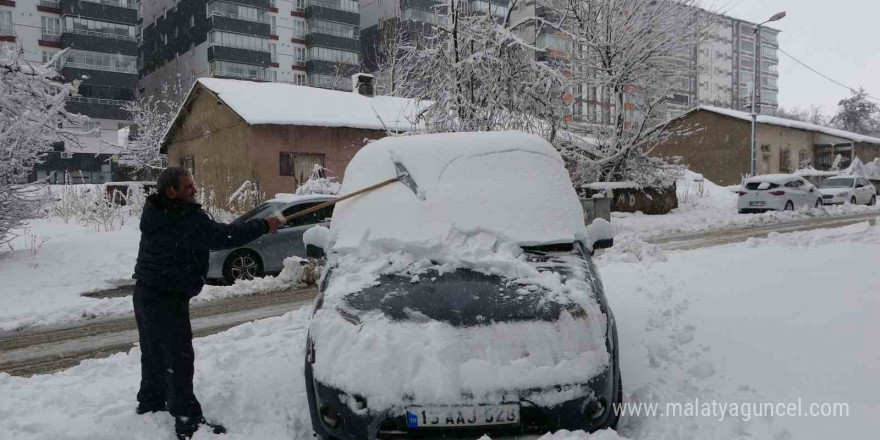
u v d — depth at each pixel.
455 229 4.08
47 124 11.62
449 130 14.66
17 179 12.23
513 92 14.87
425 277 3.74
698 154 36.53
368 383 3.05
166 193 3.69
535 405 3.03
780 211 19.66
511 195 4.29
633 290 6.88
